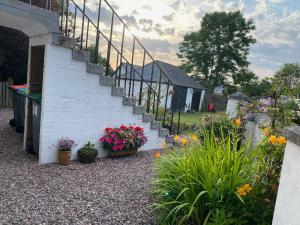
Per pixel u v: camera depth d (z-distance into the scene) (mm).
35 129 4602
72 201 3131
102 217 2828
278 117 3303
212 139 2836
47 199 3125
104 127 4961
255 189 2316
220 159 2551
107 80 4805
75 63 4379
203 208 2436
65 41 4184
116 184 3740
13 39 10102
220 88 33906
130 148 5168
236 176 2369
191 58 34406
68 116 4453
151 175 4191
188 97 23156
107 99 4895
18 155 4652
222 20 32156
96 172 4152
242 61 33062
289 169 1673
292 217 1592
